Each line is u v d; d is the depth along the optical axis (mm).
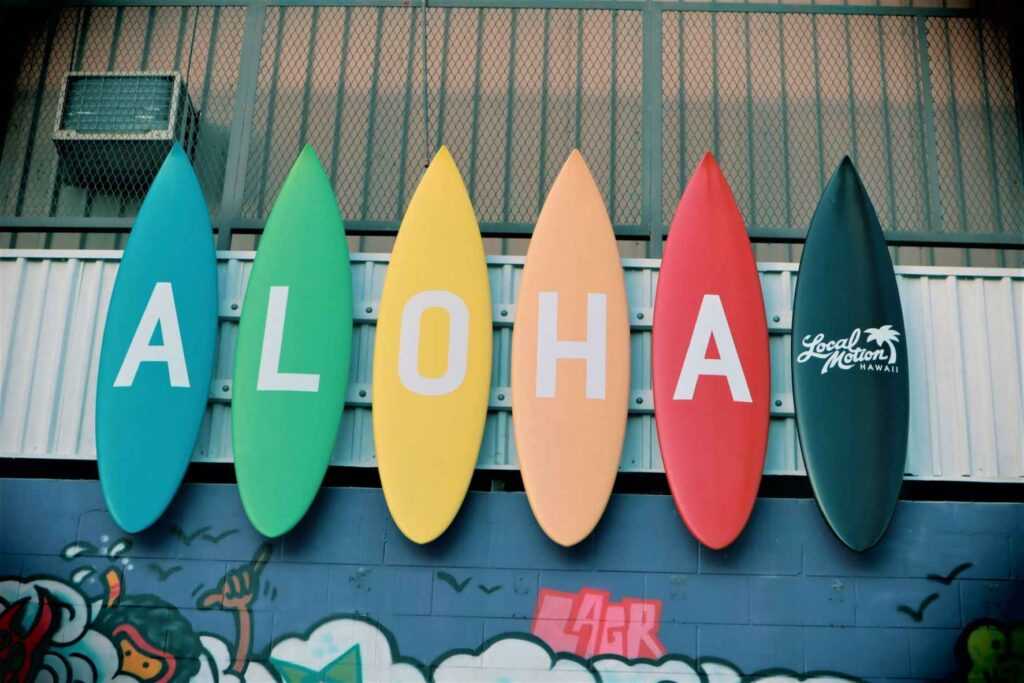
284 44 6891
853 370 5508
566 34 6879
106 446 5398
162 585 5387
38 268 5914
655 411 5449
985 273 5848
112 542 5449
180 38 6922
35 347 5773
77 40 6934
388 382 5473
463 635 5285
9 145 6734
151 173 6664
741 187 6570
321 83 6809
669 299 5621
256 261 5719
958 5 6957
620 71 6793
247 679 5250
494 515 5441
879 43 6883
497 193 6543
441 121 6703
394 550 5402
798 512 5461
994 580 5367
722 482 5305
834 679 5234
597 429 5398
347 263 5770
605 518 5434
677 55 6832
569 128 6672
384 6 6949
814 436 5410
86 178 6652
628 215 6484
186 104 6758
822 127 6699
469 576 5363
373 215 6527
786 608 5320
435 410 5430
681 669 5234
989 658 5266
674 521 5430
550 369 5488
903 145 6672
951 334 5758
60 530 5473
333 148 6672
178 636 5316
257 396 5457
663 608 5316
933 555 5402
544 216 5805
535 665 5242
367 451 5590
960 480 5543
